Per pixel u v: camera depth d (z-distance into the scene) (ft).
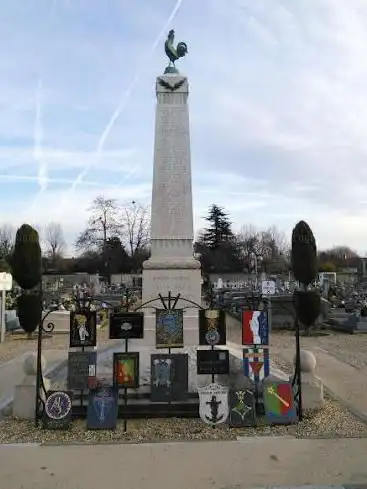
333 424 25.66
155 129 44.52
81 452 21.39
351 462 20.08
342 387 35.42
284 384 26.50
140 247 231.50
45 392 26.12
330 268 229.45
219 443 22.44
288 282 146.61
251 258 244.63
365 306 83.20
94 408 25.40
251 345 28.17
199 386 28.84
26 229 66.08
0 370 43.19
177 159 44.11
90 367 26.37
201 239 272.10
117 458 20.63
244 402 25.73
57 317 73.05
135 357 25.95
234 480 18.37
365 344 59.72
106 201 229.45
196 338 40.14
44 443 22.67
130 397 28.22
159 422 26.22
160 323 27.89
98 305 88.63
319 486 17.67
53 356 50.34
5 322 71.97
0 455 21.12
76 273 227.20
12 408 28.78
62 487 17.88
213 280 219.20
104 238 227.81
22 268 65.46
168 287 41.78
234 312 80.23
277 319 74.84
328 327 76.13
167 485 17.95
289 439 22.98
